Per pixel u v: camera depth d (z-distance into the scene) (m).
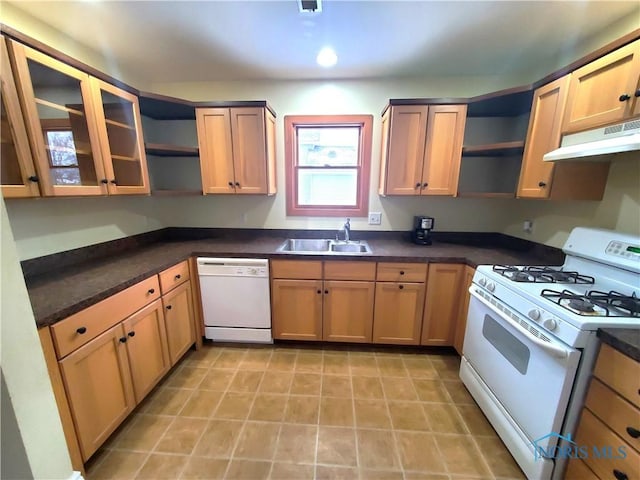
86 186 1.54
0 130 1.18
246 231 2.74
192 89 2.51
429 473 1.33
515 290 1.39
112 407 1.42
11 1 1.43
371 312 2.23
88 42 1.83
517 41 1.83
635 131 1.16
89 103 1.55
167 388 1.88
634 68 1.17
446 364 2.16
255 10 1.51
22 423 0.86
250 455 1.42
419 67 2.21
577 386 1.09
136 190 1.93
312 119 2.49
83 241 1.88
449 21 1.61
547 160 1.55
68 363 1.17
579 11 1.50
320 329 2.30
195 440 1.50
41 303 1.19
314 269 2.18
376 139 2.52
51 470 0.95
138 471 1.33
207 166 2.32
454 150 2.13
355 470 1.34
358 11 1.52
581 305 1.14
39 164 1.29
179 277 2.02
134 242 2.32
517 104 2.09
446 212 2.60
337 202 2.72
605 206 1.60
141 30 1.71
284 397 1.81
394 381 1.97
